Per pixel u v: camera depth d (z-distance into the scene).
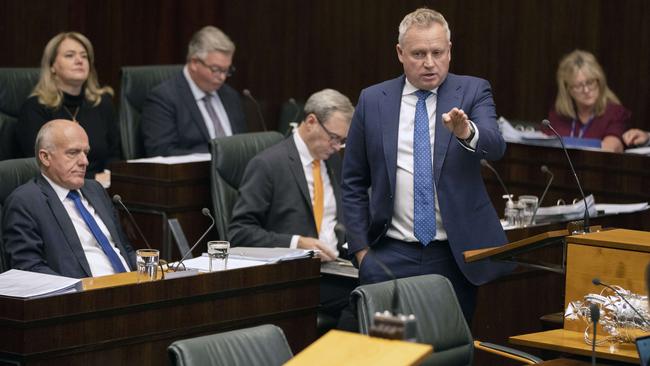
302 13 25.44
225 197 16.56
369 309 10.65
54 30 24.42
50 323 11.25
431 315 11.10
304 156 15.95
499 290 15.30
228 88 20.34
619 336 10.61
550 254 15.69
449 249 12.41
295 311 13.44
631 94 21.81
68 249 13.34
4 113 19.14
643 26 21.59
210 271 12.62
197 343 9.23
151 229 17.23
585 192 17.14
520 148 17.64
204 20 26.22
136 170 17.31
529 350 15.45
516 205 15.41
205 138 19.61
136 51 25.75
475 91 12.34
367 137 12.56
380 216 12.47
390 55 24.39
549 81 22.70
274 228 15.79
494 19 23.17
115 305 11.72
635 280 10.83
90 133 18.81
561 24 22.48
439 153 12.27
